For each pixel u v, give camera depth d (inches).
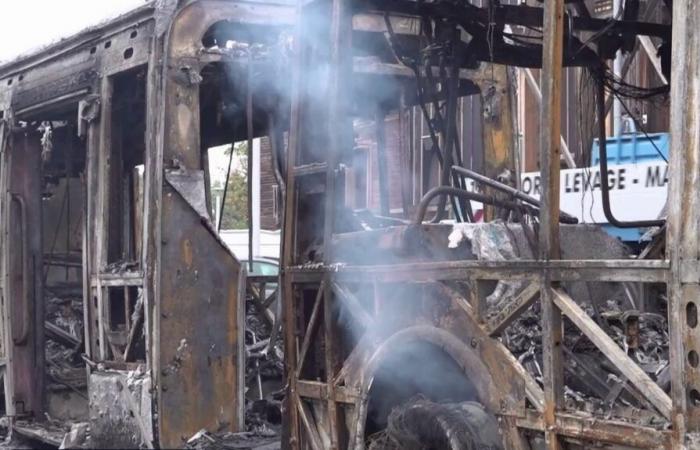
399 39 245.6
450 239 181.3
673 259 126.3
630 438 131.4
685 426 123.8
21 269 279.1
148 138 226.8
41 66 271.0
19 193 280.4
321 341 197.2
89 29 250.4
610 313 169.6
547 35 148.3
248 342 285.9
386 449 177.6
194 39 230.8
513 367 151.3
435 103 225.5
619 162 374.9
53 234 309.3
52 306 306.0
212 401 226.8
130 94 248.5
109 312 240.4
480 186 265.3
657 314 183.6
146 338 222.4
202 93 257.0
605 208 220.7
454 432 160.4
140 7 233.3
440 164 223.9
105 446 232.7
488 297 163.9
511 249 181.3
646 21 222.7
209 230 228.7
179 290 223.8
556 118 147.2
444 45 220.4
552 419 143.6
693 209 125.1
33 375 276.1
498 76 271.3
